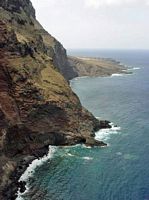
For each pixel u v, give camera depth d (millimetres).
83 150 101125
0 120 81750
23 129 93062
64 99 110812
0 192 70750
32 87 100750
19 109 96312
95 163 91562
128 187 77812
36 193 74250
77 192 75250
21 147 91250
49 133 102125
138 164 91000
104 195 74250
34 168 87438
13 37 107438
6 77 95500
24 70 102438
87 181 80625
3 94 92375
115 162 92250
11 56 103250
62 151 100000
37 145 97812
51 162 91750
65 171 86188
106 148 102812
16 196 72500
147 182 80375
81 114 115562
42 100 101812
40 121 101188
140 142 108188
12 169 81062
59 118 106125
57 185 78375
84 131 110250
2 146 78688
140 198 73062
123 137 112938
